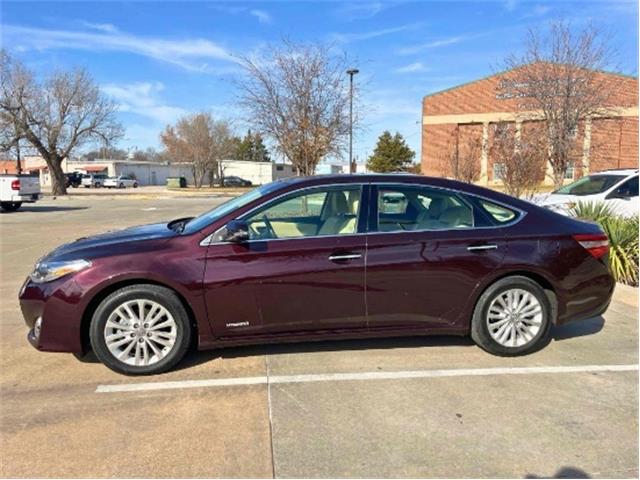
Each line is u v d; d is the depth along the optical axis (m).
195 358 4.12
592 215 7.45
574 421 3.12
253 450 2.81
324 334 3.99
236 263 3.82
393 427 3.05
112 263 3.72
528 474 2.60
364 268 3.92
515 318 4.16
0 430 3.01
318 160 15.81
